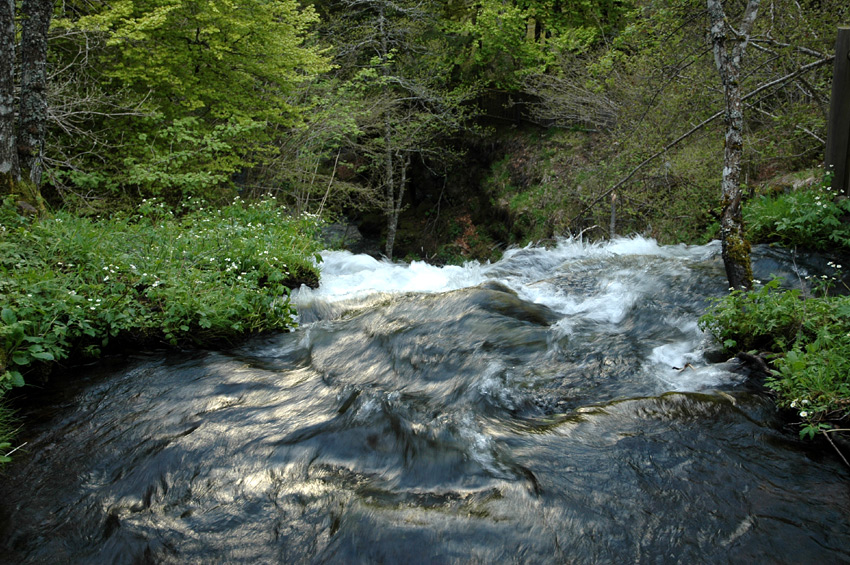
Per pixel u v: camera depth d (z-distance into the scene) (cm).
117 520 318
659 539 288
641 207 1130
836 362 389
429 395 455
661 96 932
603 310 620
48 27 776
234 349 562
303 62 1259
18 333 452
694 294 627
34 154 767
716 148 958
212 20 1082
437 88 1942
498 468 345
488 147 1975
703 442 364
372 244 2092
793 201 718
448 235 2008
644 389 446
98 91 1050
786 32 783
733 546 283
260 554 290
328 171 1850
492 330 561
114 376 489
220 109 1172
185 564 286
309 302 660
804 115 802
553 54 1692
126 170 1041
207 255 674
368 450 373
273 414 425
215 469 360
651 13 900
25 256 579
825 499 313
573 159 1647
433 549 284
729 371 456
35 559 290
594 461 349
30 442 393
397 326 580
